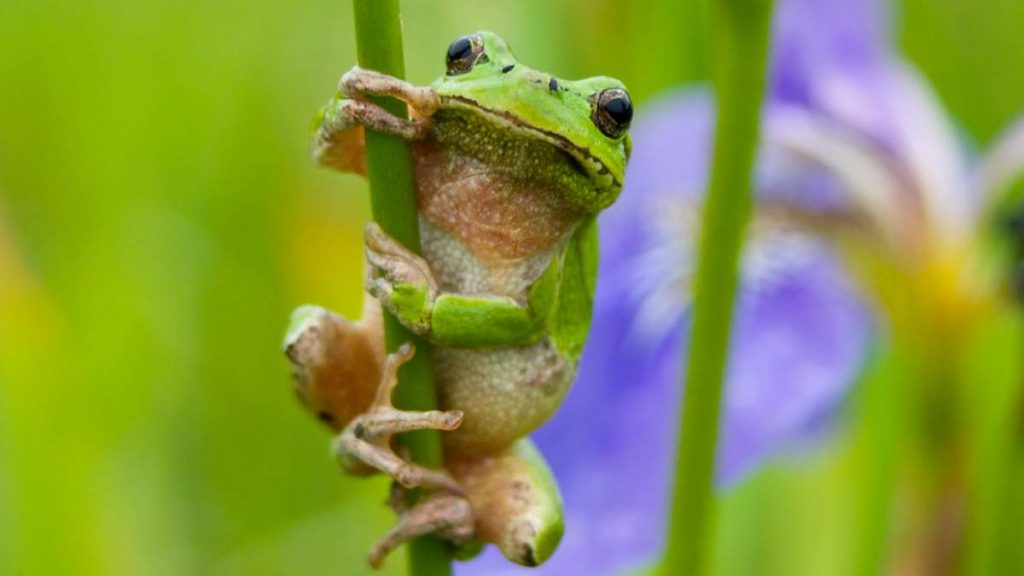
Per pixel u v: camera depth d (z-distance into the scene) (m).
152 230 0.44
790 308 0.45
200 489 0.42
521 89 0.30
